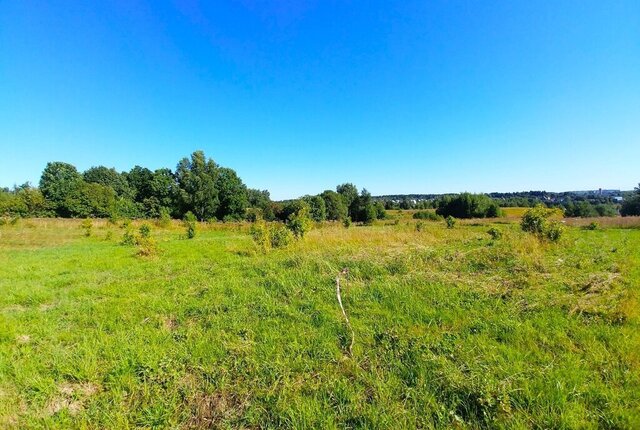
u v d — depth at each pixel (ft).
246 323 16.39
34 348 14.60
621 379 10.62
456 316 16.40
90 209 161.58
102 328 16.57
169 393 10.96
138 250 44.34
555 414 9.05
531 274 23.48
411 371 11.59
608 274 22.81
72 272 31.17
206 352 13.33
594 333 13.88
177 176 191.72
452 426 9.11
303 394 10.74
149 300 20.51
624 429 8.57
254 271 27.40
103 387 11.58
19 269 32.42
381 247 37.47
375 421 9.11
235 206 185.78
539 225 41.19
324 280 23.54
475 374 10.84
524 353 12.49
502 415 9.18
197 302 19.84
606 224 101.30
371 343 14.03
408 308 17.66
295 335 14.69
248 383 11.37
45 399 10.85
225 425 9.53
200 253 42.52
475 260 28.58
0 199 146.41
